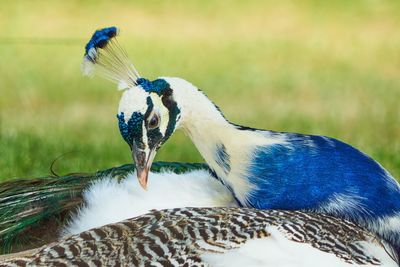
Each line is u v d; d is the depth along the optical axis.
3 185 10.08
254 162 8.99
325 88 23.31
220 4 33.06
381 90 23.08
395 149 16.22
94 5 31.95
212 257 7.89
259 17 31.72
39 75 24.09
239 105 21.56
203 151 9.13
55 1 32.22
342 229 8.52
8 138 16.62
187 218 8.29
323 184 8.96
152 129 8.70
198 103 9.02
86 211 9.08
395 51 27.81
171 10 32.03
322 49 28.20
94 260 7.80
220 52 27.52
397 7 32.34
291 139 9.08
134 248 7.90
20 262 7.81
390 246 9.02
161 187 9.10
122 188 9.20
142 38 28.83
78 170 14.57
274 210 8.72
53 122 19.14
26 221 9.34
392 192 9.09
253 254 7.98
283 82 24.03
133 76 8.87
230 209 8.52
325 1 33.16
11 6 31.58
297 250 8.10
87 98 21.84
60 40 27.89
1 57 25.94
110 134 18.08
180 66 25.44
